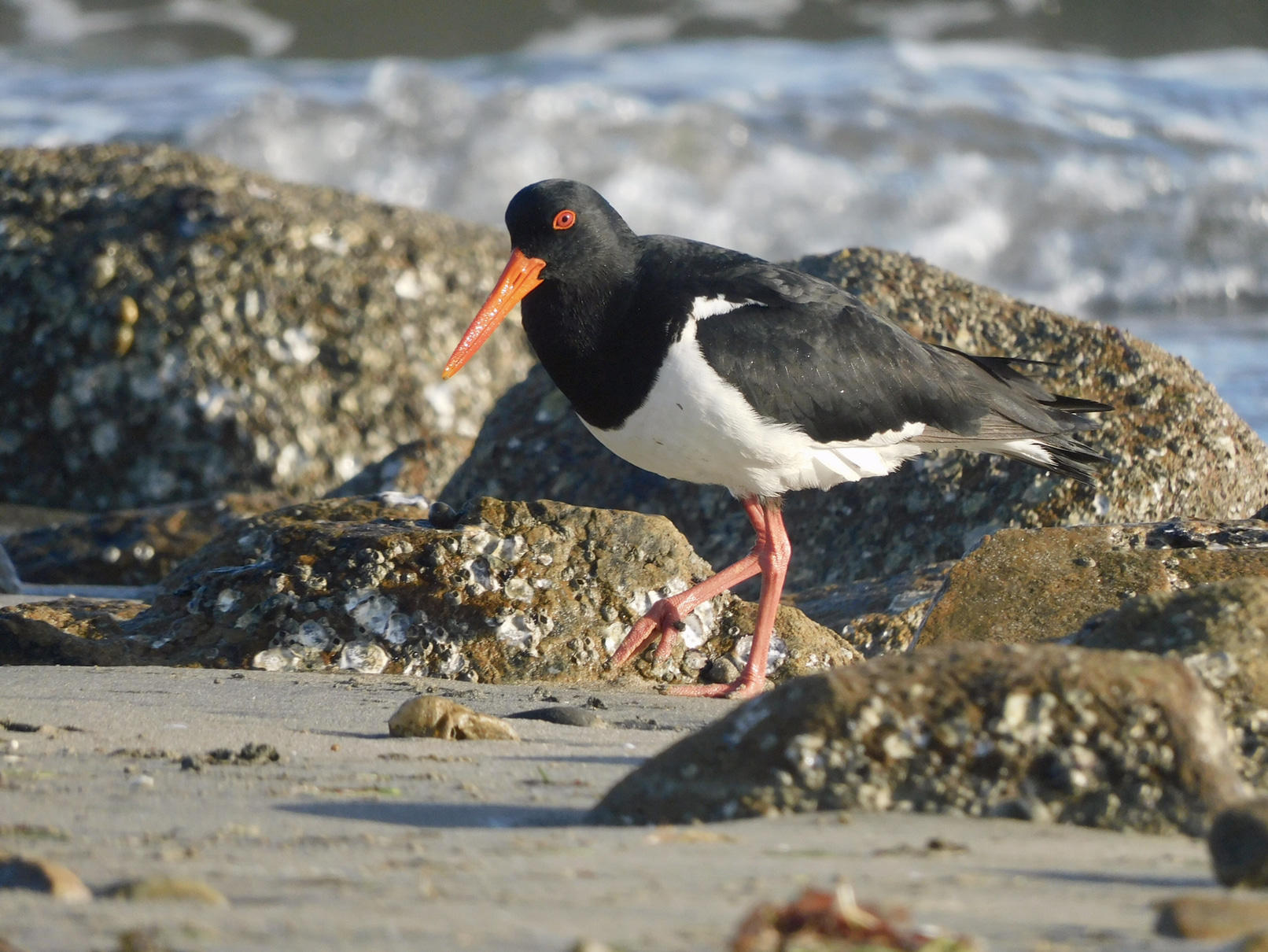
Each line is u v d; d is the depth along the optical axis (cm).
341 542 1058
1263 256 3155
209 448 1873
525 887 443
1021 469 1360
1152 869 480
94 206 1959
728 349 1073
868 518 1391
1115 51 4116
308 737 743
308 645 1016
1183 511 1359
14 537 1559
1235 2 4125
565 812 582
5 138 3155
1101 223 3180
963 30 4147
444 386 1950
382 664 1009
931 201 3180
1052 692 556
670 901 428
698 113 3312
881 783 556
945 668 571
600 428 1136
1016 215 3181
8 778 609
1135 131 3431
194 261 1908
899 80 3631
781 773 560
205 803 575
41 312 1902
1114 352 1441
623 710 909
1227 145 3394
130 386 1878
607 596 1048
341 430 1905
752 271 1115
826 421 1104
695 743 578
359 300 1939
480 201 3152
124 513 1579
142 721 775
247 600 1037
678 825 548
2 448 1908
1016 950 382
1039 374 1430
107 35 4059
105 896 426
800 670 1072
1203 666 649
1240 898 412
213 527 1552
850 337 1112
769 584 1094
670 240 1128
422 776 645
